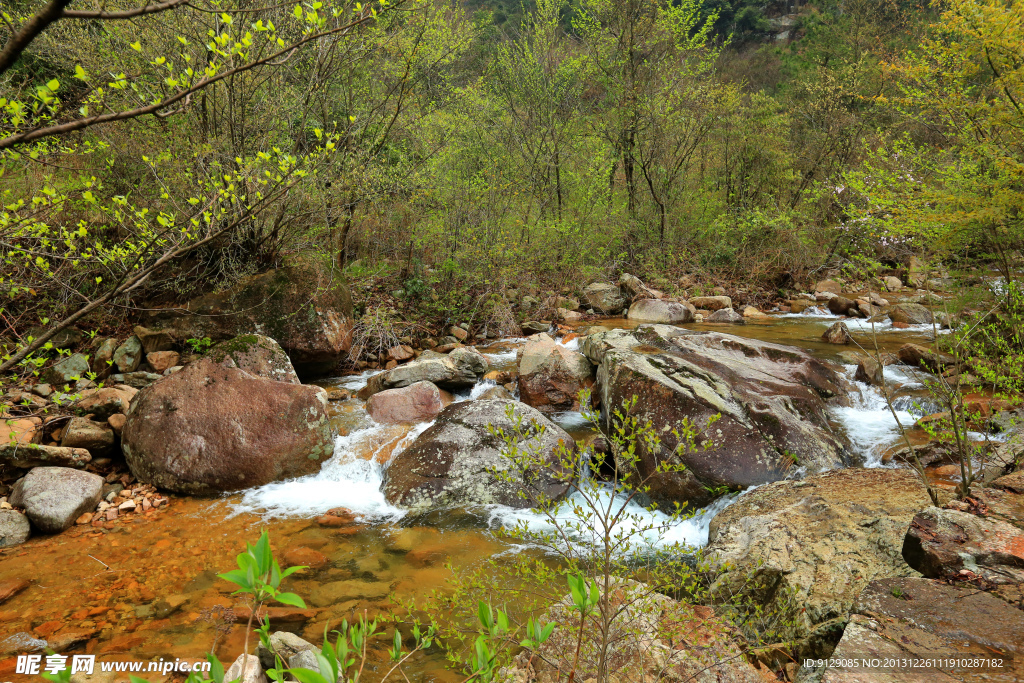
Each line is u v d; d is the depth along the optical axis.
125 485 5.31
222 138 7.88
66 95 6.71
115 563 4.16
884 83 15.01
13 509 4.69
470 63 13.21
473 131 11.70
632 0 13.15
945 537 2.94
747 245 14.58
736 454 4.98
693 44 13.45
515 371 8.18
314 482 5.47
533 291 11.59
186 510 4.95
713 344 7.52
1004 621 2.44
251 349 6.56
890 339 9.66
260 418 5.57
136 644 3.32
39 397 6.27
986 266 8.32
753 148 15.16
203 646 3.30
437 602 3.67
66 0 1.33
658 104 13.52
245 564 1.10
